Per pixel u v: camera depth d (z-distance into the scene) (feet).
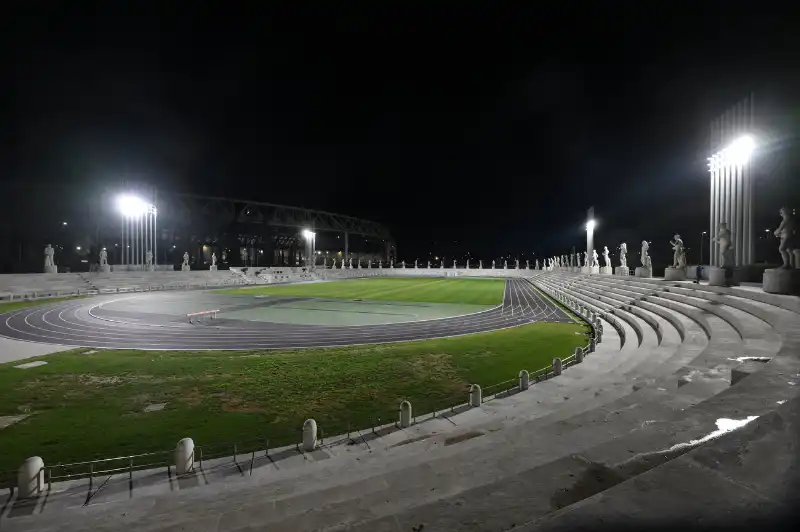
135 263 247.70
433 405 52.24
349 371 66.54
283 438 43.21
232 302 157.48
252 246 386.52
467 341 89.04
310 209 387.14
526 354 77.51
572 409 27.84
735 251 104.32
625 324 87.15
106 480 34.55
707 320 52.54
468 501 9.32
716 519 7.13
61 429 45.16
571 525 7.32
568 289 173.68
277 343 87.45
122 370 66.85
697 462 9.36
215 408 51.19
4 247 259.39
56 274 185.68
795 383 15.99
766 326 40.16
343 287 235.61
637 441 11.87
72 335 94.63
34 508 30.45
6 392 56.49
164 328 103.45
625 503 7.91
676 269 100.37
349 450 39.17
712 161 117.29
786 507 7.40
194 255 348.18
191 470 35.94
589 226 204.64
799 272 49.44
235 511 14.93
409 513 9.00
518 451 14.14
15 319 115.55
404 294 193.36
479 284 266.16
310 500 14.87
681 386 21.84
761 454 9.56
